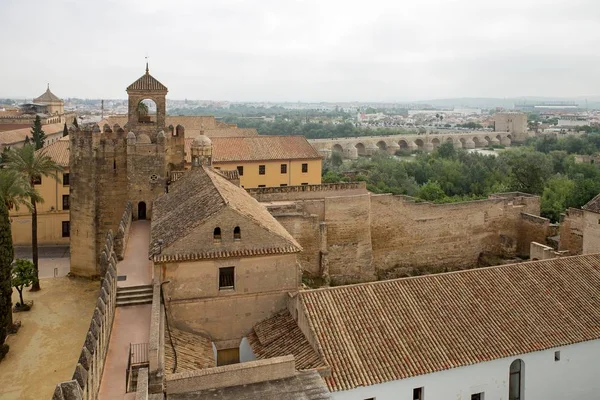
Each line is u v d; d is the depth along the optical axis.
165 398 23.92
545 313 34.19
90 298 53.81
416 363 29.11
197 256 32.88
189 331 33.56
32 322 48.03
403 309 32.56
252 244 34.09
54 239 76.62
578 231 61.38
